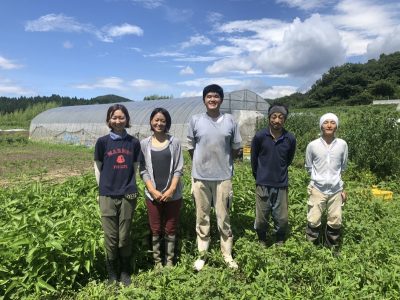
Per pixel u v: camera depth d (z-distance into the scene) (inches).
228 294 164.1
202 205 210.4
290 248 204.5
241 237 235.6
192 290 167.0
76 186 296.2
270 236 242.7
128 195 191.9
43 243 178.2
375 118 484.7
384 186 427.5
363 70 4092.0
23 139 1493.6
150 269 205.5
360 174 454.9
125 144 195.5
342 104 3678.6
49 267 182.1
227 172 207.2
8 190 294.7
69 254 183.8
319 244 230.7
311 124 738.2
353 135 490.3
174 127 968.9
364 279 176.1
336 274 178.4
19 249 180.7
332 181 222.1
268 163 218.5
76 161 820.6
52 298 178.4
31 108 3595.0
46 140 1489.9
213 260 205.5
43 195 269.7
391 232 237.9
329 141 225.0
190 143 212.2
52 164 771.4
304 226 251.0
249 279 189.3
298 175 353.1
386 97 3612.2
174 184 203.2
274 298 160.7
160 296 167.2
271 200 222.1
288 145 217.3
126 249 198.8
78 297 178.1
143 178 205.0
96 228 206.4
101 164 198.1
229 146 208.7
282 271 177.8
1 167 727.1
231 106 941.8
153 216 206.2
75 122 1363.2
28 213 228.5
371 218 275.9
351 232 239.5
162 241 220.8
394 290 162.9
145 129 1067.9
